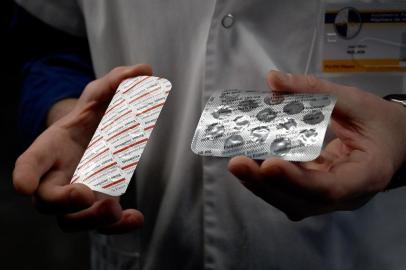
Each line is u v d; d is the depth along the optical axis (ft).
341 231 2.40
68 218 1.99
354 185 1.69
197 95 2.44
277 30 2.38
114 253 2.85
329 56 2.36
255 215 2.36
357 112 1.88
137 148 1.87
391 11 2.27
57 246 7.64
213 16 2.38
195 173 2.46
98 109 2.26
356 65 2.36
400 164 1.99
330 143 2.11
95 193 1.97
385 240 2.45
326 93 1.83
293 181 1.58
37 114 2.71
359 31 2.31
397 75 2.35
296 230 2.35
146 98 2.04
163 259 2.62
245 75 2.35
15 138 10.39
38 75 2.91
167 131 2.56
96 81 2.30
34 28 3.00
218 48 2.38
